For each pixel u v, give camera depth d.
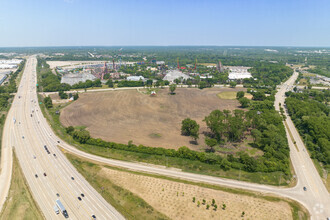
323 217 106.06
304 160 156.50
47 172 140.00
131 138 187.00
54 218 104.12
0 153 164.62
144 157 157.50
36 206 111.62
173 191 122.88
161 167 146.75
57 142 181.38
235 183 129.88
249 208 110.38
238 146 174.75
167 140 183.25
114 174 138.00
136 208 110.50
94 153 164.00
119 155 161.50
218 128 171.88
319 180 133.62
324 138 172.62
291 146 177.88
